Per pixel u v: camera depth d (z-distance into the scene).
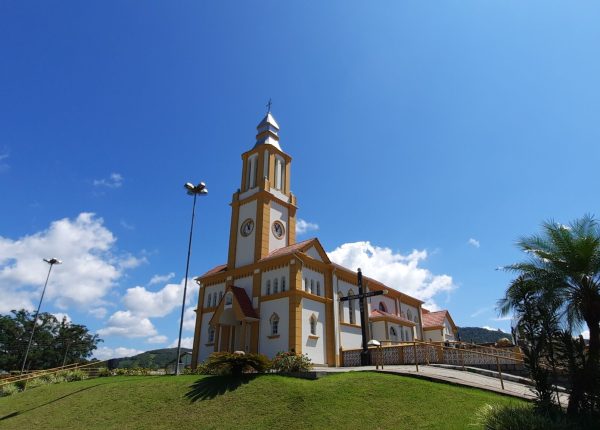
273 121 48.97
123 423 18.55
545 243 17.00
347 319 40.94
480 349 30.73
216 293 42.53
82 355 88.62
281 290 36.62
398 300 52.34
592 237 15.82
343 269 41.56
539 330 15.05
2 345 78.62
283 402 17.42
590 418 13.18
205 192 32.50
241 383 20.39
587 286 15.57
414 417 14.88
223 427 16.44
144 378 26.09
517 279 16.33
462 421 14.03
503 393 17.02
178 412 18.58
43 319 84.81
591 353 14.73
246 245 42.00
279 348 34.19
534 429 11.97
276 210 43.72
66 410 21.83
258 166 45.00
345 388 18.11
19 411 23.56
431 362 28.02
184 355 50.50
